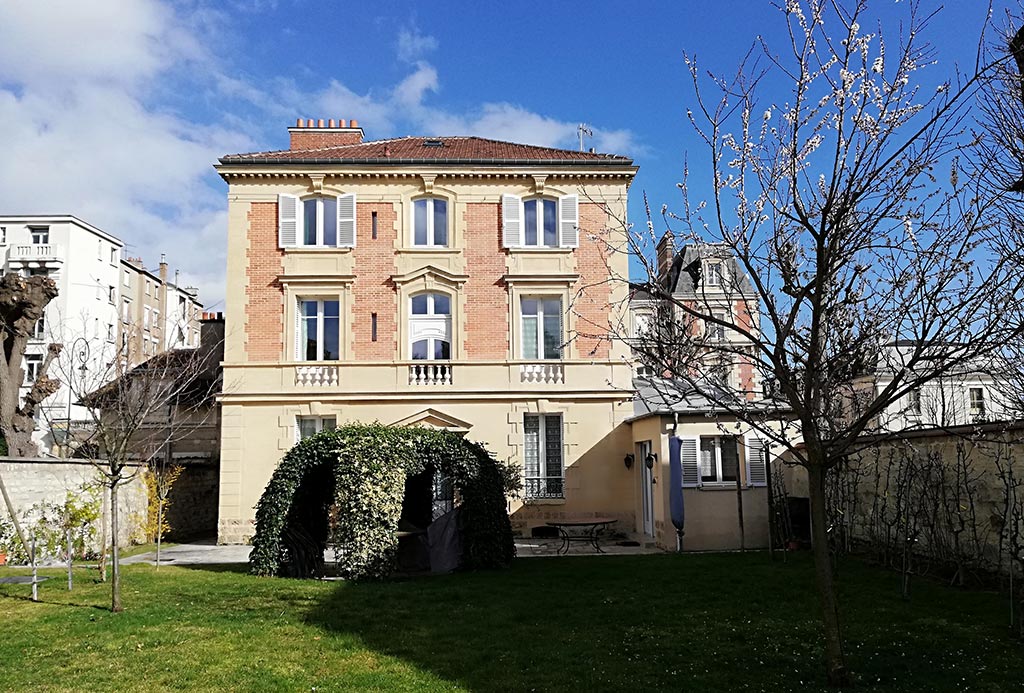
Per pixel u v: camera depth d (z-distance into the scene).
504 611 9.95
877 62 6.50
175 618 9.46
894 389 6.52
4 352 18.28
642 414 19.39
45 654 7.86
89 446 15.62
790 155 6.57
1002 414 12.69
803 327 7.29
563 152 22.62
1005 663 7.37
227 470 19.77
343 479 12.97
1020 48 7.52
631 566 13.96
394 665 7.51
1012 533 10.78
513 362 20.33
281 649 8.07
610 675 7.15
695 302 8.16
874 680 6.88
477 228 20.80
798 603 10.34
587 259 20.73
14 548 14.85
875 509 14.05
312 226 20.92
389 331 20.38
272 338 20.23
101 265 44.81
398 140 24.70
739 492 15.98
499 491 14.19
